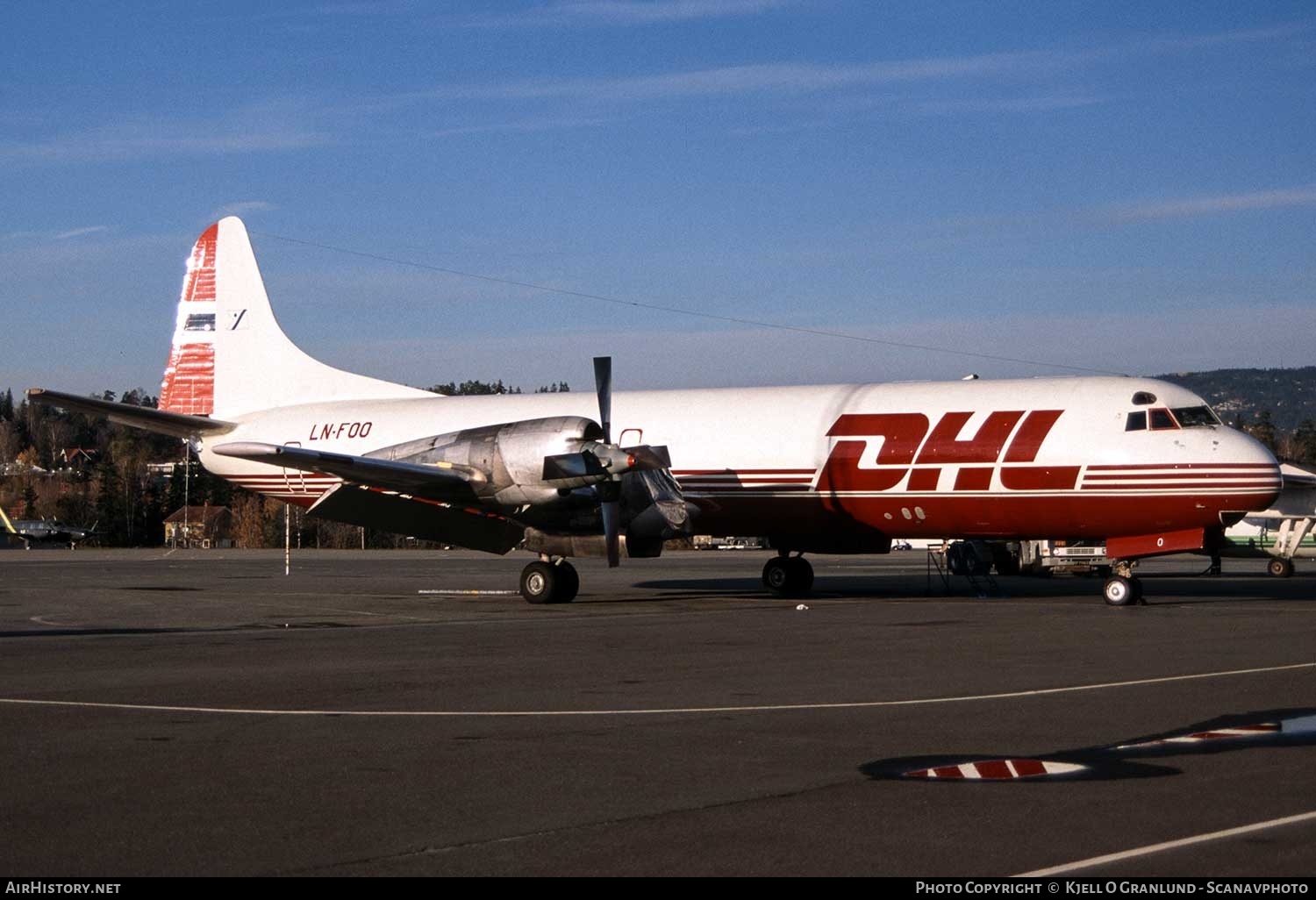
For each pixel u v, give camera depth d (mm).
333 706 11898
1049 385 25781
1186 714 11195
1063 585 33094
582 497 24984
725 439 27578
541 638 18484
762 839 7098
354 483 26062
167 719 11156
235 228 33844
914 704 11898
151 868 6602
